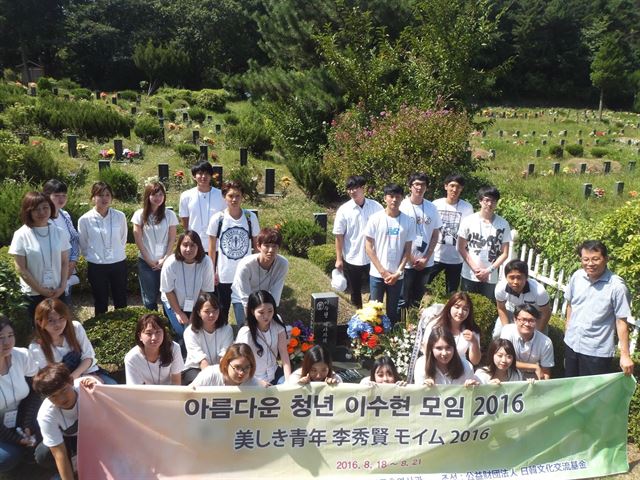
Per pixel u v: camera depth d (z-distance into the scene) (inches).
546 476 179.2
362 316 238.4
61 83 1413.6
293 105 644.7
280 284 227.9
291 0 658.2
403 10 626.8
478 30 540.4
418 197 266.2
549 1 2256.4
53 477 170.9
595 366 198.4
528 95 2258.9
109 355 210.8
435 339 179.0
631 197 738.2
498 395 176.4
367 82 549.6
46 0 1771.7
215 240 250.2
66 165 581.3
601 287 195.9
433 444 174.7
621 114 1977.1
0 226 313.9
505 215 360.2
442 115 454.6
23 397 176.7
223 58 1930.4
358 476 171.9
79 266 303.0
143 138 735.1
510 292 220.7
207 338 202.2
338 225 276.7
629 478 185.3
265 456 169.0
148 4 1925.4
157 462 163.6
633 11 2412.6
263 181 619.8
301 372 179.0
